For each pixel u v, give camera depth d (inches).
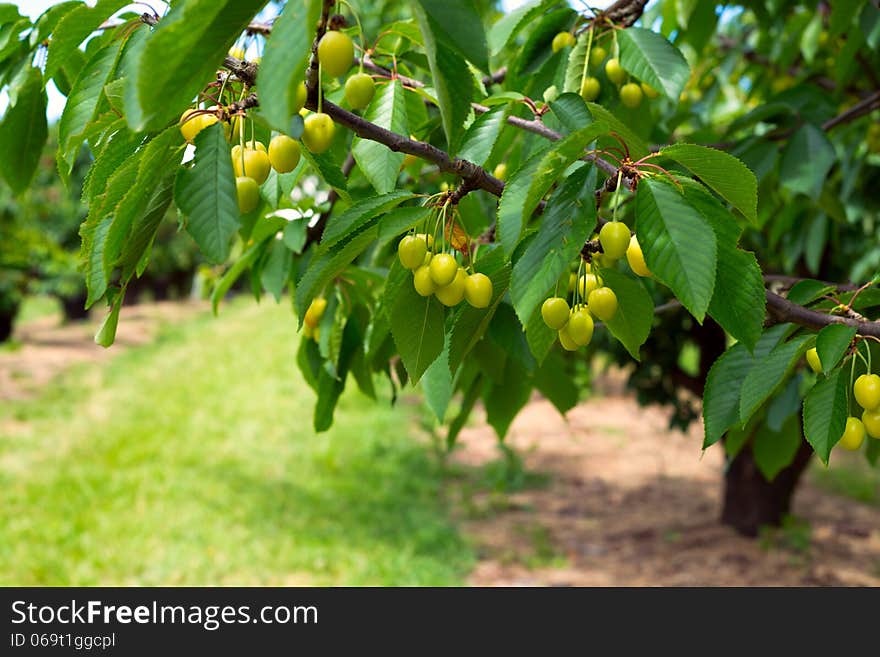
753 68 187.0
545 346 55.6
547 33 84.4
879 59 141.2
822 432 56.1
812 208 152.8
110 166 49.1
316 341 93.0
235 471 337.4
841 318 56.2
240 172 46.6
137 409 453.1
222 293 98.9
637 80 86.0
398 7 180.2
